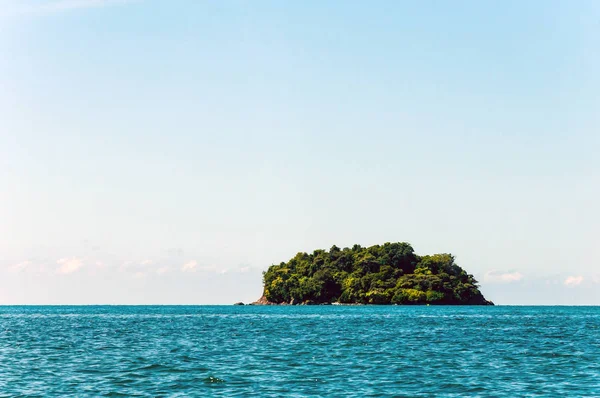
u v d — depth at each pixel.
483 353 85.69
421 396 54.78
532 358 79.88
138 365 72.25
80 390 57.09
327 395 55.00
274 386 59.00
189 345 97.06
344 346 95.06
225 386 59.03
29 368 70.06
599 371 68.56
